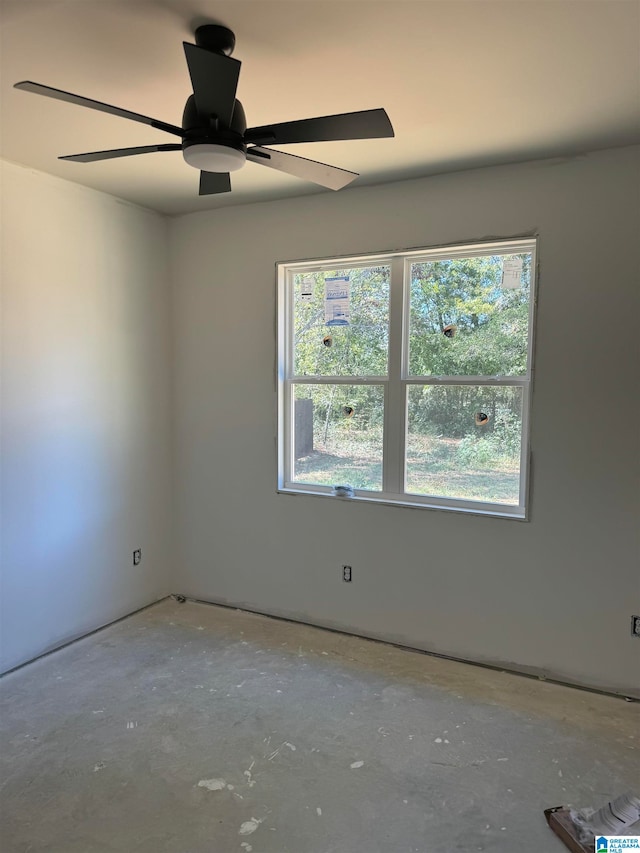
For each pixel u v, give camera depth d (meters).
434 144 2.46
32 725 2.38
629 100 2.05
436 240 2.91
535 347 2.72
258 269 3.42
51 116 2.21
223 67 1.35
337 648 3.13
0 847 1.76
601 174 2.53
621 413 2.56
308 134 1.67
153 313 3.63
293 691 2.67
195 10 1.51
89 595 3.27
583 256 2.59
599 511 2.64
